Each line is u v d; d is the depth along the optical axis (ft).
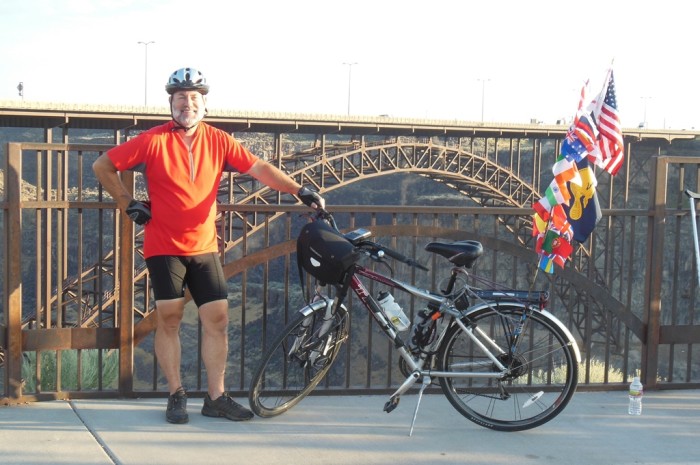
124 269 14.30
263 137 263.49
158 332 13.15
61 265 14.20
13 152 13.69
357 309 142.72
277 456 11.73
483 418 13.26
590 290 16.08
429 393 15.34
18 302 13.80
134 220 12.61
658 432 13.28
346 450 12.09
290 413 13.87
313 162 126.00
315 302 13.29
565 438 12.90
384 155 134.62
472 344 13.51
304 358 13.58
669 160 15.92
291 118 121.90
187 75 12.38
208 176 12.76
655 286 15.99
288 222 14.94
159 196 12.57
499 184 155.02
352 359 130.21
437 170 140.26
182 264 12.91
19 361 13.89
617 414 14.26
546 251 14.47
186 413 13.14
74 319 65.82
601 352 123.03
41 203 13.93
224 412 13.32
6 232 13.65
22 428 12.62
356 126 129.70
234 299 185.06
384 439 12.66
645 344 16.10
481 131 147.84
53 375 20.80
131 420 13.19
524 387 15.07
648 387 16.01
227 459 11.54
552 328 13.11
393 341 13.16
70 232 196.13
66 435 12.35
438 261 139.13
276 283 189.37
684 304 146.72
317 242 12.75
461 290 13.03
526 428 13.20
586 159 14.33
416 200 236.84
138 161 12.42
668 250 149.28
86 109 99.66
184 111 12.46
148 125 107.55
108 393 14.40
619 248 161.89
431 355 13.12
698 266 14.99
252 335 165.27
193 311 170.40
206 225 12.91
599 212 14.40
